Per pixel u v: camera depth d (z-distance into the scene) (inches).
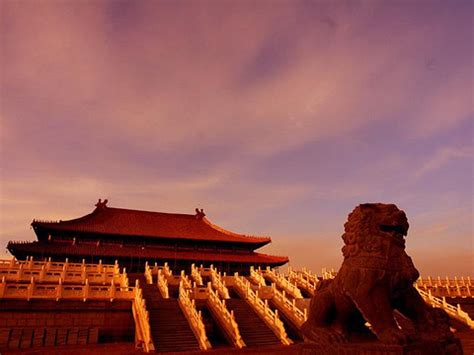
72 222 1795.0
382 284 322.7
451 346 319.9
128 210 2102.6
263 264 1951.3
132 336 944.9
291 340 882.1
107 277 1162.0
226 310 951.0
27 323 861.2
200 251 1977.1
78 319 910.4
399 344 280.7
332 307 354.0
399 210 355.3
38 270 1115.3
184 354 749.9
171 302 1011.9
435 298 1160.2
